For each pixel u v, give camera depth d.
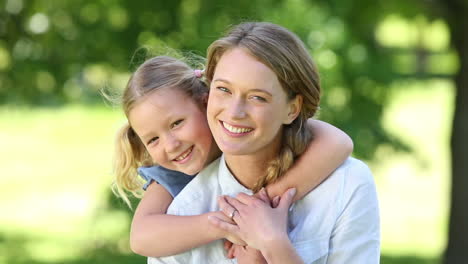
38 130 23.28
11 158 19.08
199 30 7.74
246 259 2.40
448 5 7.78
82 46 8.26
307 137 2.45
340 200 2.48
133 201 8.02
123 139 2.82
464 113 7.85
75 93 8.74
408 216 13.13
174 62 2.65
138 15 8.08
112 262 9.63
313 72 2.36
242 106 2.24
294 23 7.88
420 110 25.19
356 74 8.12
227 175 2.55
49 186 15.70
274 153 2.45
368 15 8.59
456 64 8.03
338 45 7.98
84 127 23.53
